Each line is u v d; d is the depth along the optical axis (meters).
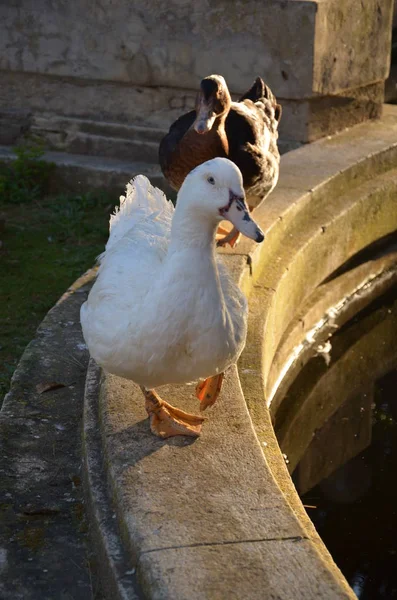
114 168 3.34
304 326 2.62
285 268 2.42
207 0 3.22
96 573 1.46
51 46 3.45
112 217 1.77
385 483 2.09
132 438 1.57
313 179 2.82
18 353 2.21
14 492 1.61
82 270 2.67
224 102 2.13
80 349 2.01
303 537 1.36
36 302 2.46
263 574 1.29
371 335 2.75
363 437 2.29
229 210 1.40
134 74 3.40
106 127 3.48
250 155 2.20
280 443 2.26
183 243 1.43
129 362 1.49
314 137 3.32
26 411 1.81
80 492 1.62
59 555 1.50
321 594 1.26
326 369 2.56
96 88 3.48
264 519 1.39
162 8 3.28
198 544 1.34
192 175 1.41
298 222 2.66
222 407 1.67
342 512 1.97
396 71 4.36
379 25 3.41
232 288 1.55
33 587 1.44
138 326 1.45
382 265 3.10
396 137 3.36
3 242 2.86
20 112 3.57
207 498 1.43
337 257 2.84
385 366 2.62
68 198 3.29
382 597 1.72
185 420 1.62
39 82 3.53
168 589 1.27
